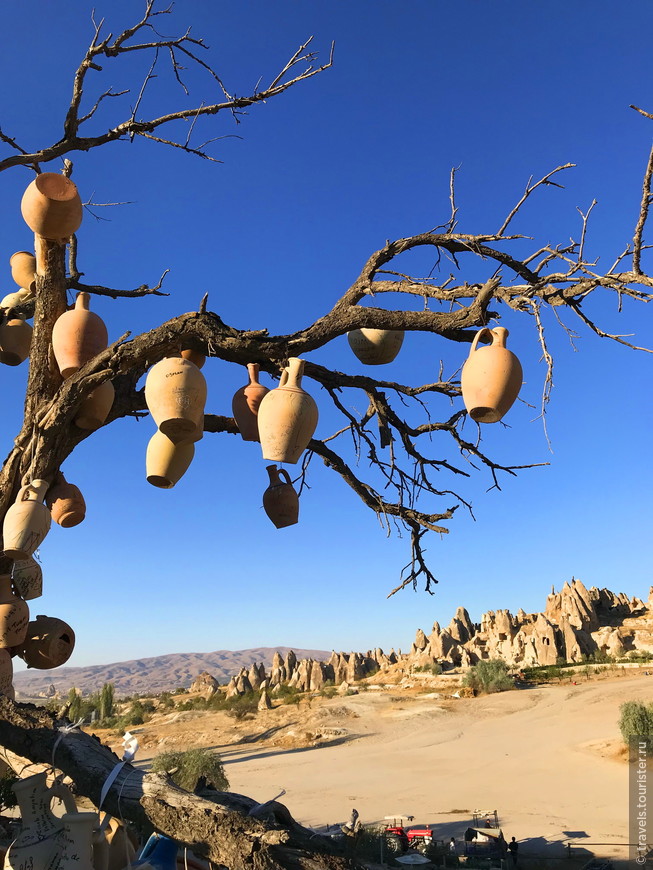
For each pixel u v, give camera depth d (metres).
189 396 3.25
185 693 98.00
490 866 19.59
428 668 76.06
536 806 28.58
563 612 83.88
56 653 4.05
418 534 5.33
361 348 4.51
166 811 2.18
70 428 4.16
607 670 67.69
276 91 4.83
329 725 55.00
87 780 2.40
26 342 5.03
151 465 3.98
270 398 3.33
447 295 3.39
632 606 87.31
